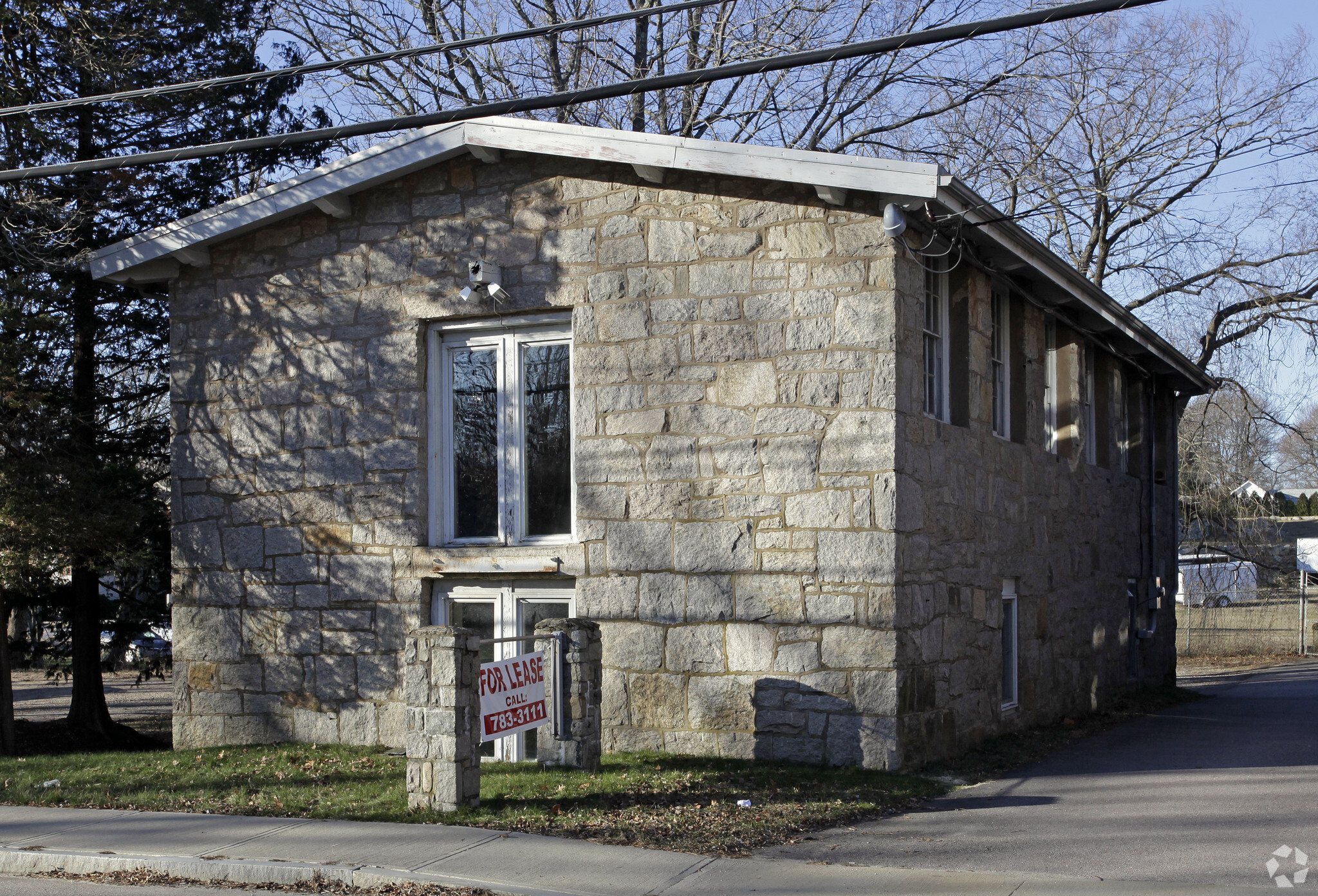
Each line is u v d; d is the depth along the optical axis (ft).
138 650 74.59
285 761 39.09
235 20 64.03
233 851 26.78
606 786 32.27
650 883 23.61
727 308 37.65
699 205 38.24
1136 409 65.16
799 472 36.37
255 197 43.01
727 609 36.99
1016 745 41.83
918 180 33.94
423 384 42.04
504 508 41.27
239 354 44.57
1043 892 22.67
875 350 35.68
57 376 54.49
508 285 40.60
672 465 38.04
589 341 39.42
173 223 44.06
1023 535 46.29
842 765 35.19
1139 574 63.93
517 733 36.47
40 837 29.04
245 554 43.98
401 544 41.68
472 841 26.96
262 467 43.96
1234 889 22.50
